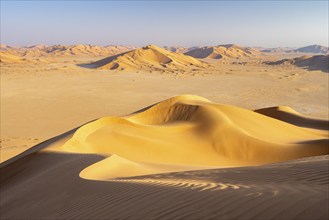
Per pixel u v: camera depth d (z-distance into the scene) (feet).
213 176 25.73
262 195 14.25
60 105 211.00
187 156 75.05
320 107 219.82
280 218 11.55
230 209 13.21
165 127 85.97
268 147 79.92
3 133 140.77
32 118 173.88
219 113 94.63
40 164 42.52
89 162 37.58
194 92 283.59
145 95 262.06
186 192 16.76
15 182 38.52
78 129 70.95
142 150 72.54
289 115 145.59
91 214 17.25
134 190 19.80
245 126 96.07
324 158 37.88
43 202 24.22
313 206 12.01
